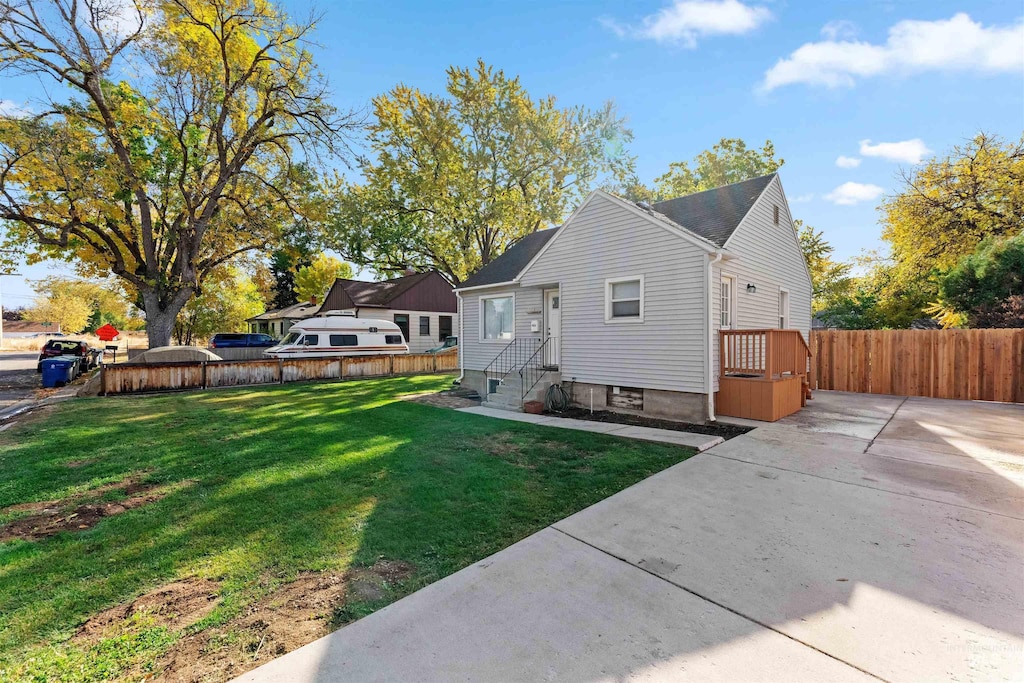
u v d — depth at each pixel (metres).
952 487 4.59
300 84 18.47
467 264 24.12
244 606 2.74
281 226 20.22
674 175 30.06
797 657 2.20
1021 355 9.78
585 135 25.09
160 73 16.38
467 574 3.06
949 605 2.61
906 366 11.20
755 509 4.11
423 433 7.55
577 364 10.34
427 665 2.17
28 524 4.03
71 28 14.56
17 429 8.16
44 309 42.53
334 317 19.61
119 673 2.16
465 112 23.36
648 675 2.08
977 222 16.72
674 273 8.53
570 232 10.46
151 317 18.08
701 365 8.19
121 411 10.14
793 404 8.99
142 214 17.69
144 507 4.39
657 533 3.65
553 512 4.14
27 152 13.88
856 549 3.32
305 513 4.19
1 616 2.66
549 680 2.06
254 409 10.34
